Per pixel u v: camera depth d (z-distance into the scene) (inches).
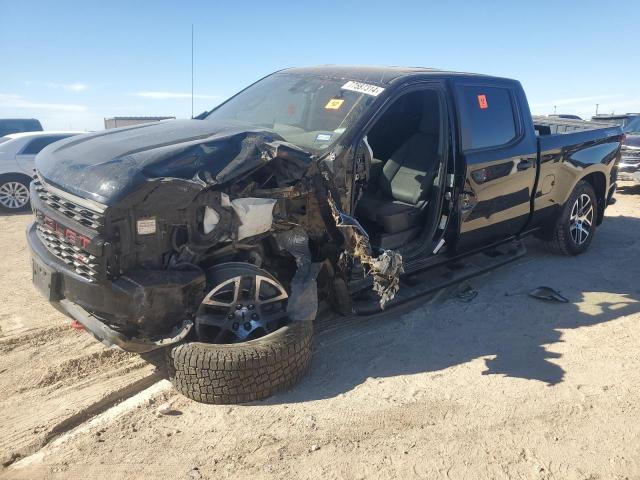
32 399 131.4
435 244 181.6
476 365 153.3
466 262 220.2
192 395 129.3
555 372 149.7
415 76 175.2
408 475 109.1
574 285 218.2
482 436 121.6
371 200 186.4
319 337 168.4
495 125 199.0
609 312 191.5
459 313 188.9
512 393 138.9
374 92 165.3
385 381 143.7
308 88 181.6
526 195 214.4
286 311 139.6
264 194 135.3
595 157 247.8
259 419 125.3
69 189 124.6
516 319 184.9
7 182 394.3
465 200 184.4
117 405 131.5
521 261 248.5
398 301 178.7
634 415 130.3
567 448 118.5
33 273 141.6
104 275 117.0
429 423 125.7
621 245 278.5
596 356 159.2
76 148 144.5
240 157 130.9
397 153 193.2
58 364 147.3
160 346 125.4
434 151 184.4
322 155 147.3
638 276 229.9
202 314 130.3
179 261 125.4
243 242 135.5
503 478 109.0
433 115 187.6
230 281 131.5
